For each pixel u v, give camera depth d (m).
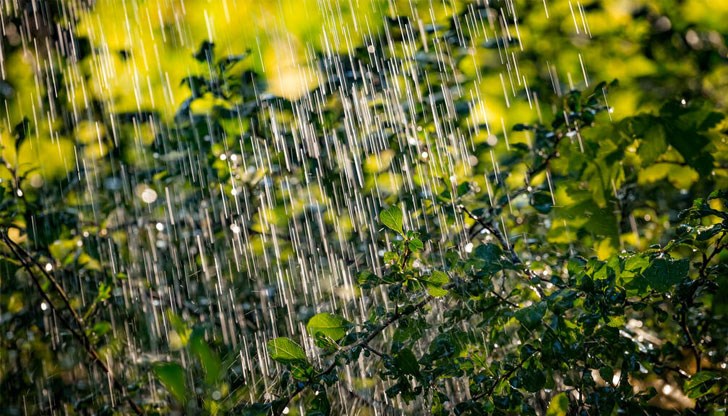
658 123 3.56
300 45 5.13
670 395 2.69
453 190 2.79
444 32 4.34
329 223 3.77
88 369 3.18
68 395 3.15
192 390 1.80
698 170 3.56
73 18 5.21
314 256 3.64
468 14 4.89
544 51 5.47
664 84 5.10
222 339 3.25
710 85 4.93
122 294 3.44
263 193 3.81
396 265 2.04
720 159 3.83
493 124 5.18
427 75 4.11
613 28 5.44
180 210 3.83
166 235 3.79
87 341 2.88
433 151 3.49
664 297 2.11
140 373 3.03
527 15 5.44
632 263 1.88
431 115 3.87
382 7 5.01
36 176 3.92
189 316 3.54
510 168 3.45
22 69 5.04
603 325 1.94
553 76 5.36
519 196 3.19
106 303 3.26
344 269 3.45
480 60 5.10
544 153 3.33
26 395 3.16
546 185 3.50
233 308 3.56
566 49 5.45
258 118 3.86
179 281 3.67
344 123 3.85
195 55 3.91
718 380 2.03
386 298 2.98
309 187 3.81
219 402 1.85
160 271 3.71
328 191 3.77
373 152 3.73
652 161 3.57
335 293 3.45
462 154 3.68
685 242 2.00
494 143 3.94
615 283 1.88
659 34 5.32
